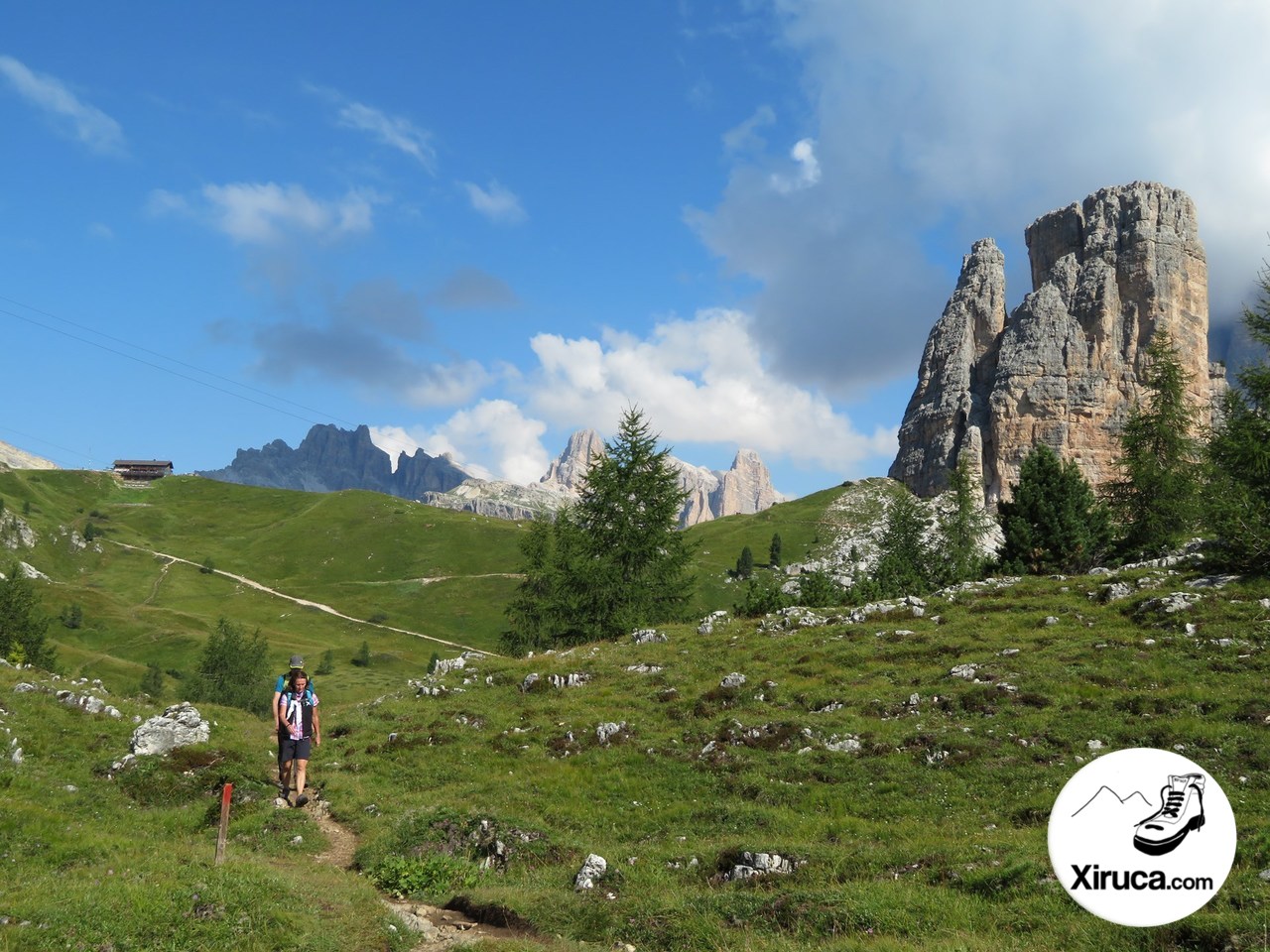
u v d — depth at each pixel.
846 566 163.75
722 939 13.28
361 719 33.16
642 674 35.69
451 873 17.38
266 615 192.75
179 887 12.80
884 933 12.90
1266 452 36.12
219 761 23.25
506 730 30.84
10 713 23.20
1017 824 18.91
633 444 58.16
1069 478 56.03
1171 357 59.31
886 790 22.25
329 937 12.52
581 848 18.80
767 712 29.05
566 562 57.66
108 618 166.88
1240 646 27.50
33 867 14.14
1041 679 27.33
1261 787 18.98
